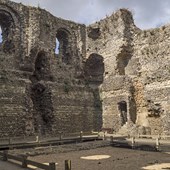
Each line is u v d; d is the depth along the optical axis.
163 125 30.78
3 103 30.58
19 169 14.22
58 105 35.38
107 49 38.53
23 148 23.33
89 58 40.59
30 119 32.47
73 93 37.56
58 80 36.72
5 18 34.53
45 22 36.56
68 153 20.70
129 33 36.97
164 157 18.12
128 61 36.78
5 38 34.72
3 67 32.12
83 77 39.81
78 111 37.53
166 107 31.00
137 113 34.72
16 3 34.66
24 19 35.00
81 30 40.78
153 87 32.72
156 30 33.72
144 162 16.22
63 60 39.44
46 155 19.83
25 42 34.66
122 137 28.66
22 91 32.56
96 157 18.48
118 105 35.72
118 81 36.03
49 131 34.09
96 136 30.58
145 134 31.88
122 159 17.48
